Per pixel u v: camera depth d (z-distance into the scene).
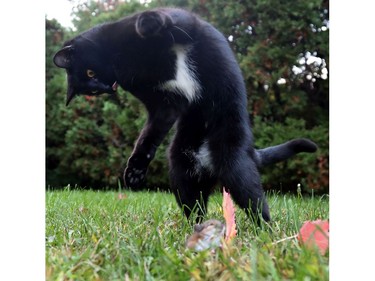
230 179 0.94
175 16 0.95
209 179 0.99
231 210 0.72
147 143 0.92
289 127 1.93
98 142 2.26
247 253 0.64
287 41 1.86
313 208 1.08
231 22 1.86
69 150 2.27
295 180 2.02
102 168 2.24
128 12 2.13
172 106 0.94
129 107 2.14
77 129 2.23
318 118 2.01
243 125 0.97
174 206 1.20
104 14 2.18
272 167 1.99
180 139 0.99
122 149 2.18
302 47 1.87
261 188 0.94
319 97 2.02
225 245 0.62
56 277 0.57
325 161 1.96
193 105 0.96
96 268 0.58
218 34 1.00
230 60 0.98
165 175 2.07
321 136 1.95
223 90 0.96
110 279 0.57
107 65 1.00
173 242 0.73
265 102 1.96
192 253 0.64
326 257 0.61
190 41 0.95
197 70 0.95
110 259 0.63
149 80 0.95
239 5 1.83
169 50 0.94
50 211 1.08
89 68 1.01
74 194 1.51
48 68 2.31
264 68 1.87
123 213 1.06
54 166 2.38
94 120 2.24
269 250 0.63
